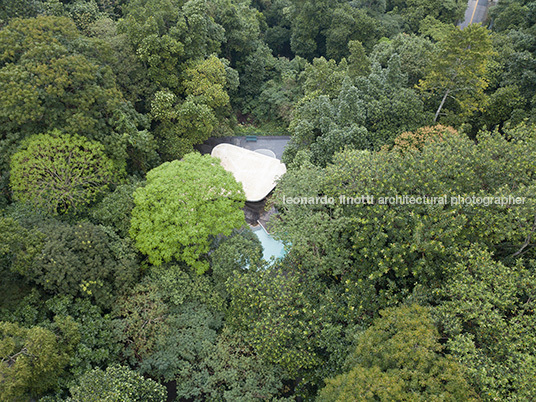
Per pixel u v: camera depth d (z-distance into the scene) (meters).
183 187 23.92
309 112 35.03
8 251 18.55
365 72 39.31
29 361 15.84
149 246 22.55
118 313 20.84
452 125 33.16
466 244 18.58
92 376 16.67
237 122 47.88
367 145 31.52
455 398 13.49
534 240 18.72
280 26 62.44
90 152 26.12
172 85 36.44
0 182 24.12
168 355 19.88
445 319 16.05
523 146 21.70
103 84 28.45
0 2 31.05
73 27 28.77
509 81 36.44
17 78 23.62
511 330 14.77
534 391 12.88
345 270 20.47
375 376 14.53
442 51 31.42
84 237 21.12
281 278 20.56
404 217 19.45
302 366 18.31
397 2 65.81
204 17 39.75
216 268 22.45
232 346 20.91
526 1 51.69
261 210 31.98
